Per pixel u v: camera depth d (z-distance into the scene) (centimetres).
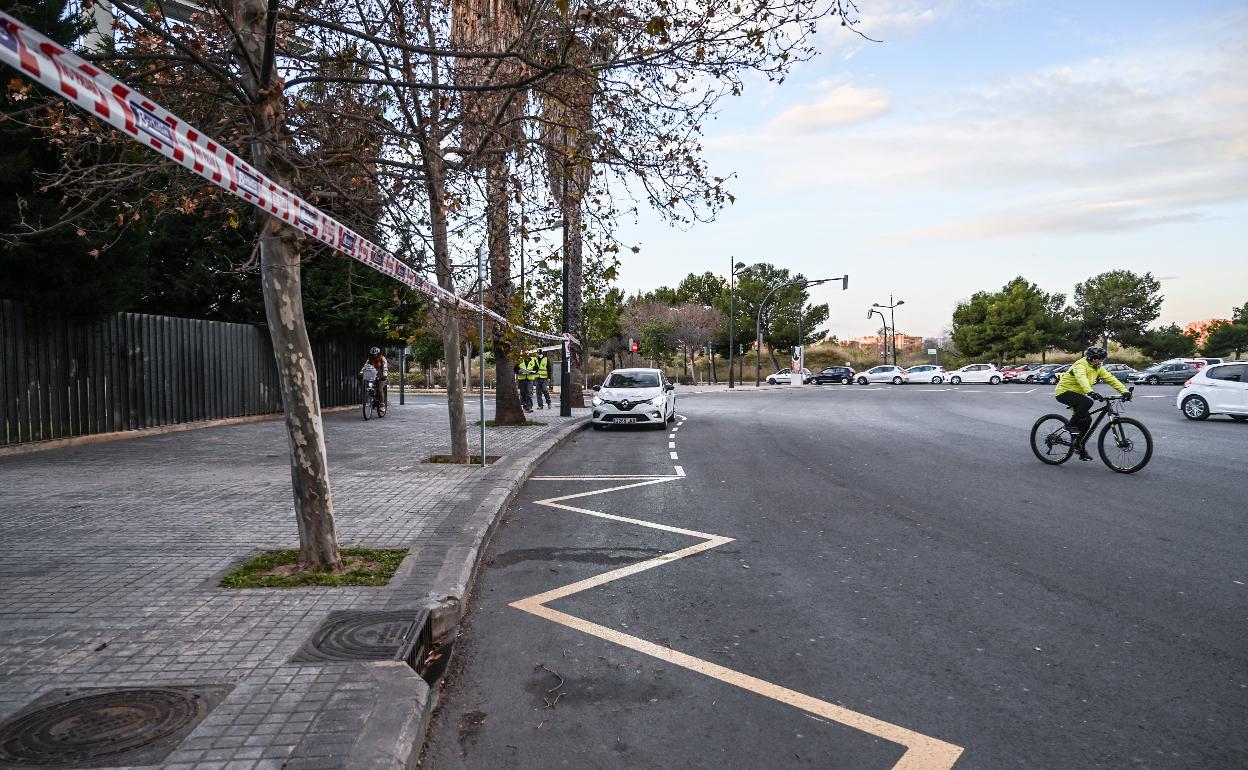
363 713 317
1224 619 474
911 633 454
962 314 7825
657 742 326
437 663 414
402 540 623
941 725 340
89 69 261
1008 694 371
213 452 1205
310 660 374
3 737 297
